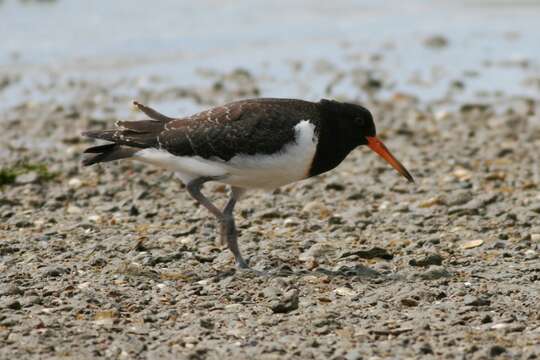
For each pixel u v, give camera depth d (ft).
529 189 54.08
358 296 36.52
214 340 32.04
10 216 48.65
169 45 97.25
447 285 37.81
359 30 107.24
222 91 82.12
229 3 115.34
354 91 82.84
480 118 73.36
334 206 51.03
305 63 92.99
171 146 39.17
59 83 84.02
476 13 115.55
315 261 40.57
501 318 33.81
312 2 118.11
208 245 43.60
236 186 40.47
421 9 117.39
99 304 35.09
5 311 34.17
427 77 87.97
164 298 36.11
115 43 96.53
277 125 38.32
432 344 31.55
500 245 43.29
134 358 30.48
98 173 56.90
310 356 30.60
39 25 101.45
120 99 79.20
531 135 67.51
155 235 44.93
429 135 68.33
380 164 60.34
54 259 40.86
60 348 31.01
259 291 36.99
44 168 57.21
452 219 47.93
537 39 102.17
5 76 85.46
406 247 43.32
